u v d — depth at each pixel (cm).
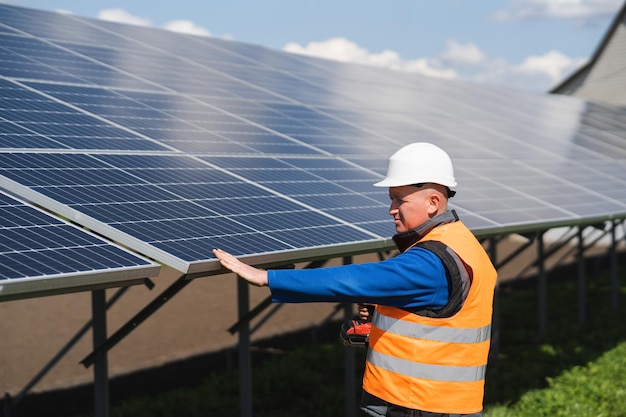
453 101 1953
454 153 1284
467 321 432
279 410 1208
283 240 614
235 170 802
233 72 1439
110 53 1256
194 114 1023
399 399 436
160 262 509
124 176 676
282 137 1042
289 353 1569
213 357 1529
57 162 667
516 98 2425
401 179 444
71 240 507
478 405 447
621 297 2217
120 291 1209
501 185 1126
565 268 2802
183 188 686
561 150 1623
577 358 1503
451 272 421
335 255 672
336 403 1228
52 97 894
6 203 541
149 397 1241
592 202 1168
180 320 1841
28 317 1823
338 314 1962
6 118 764
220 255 454
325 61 2016
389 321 440
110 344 718
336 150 1060
